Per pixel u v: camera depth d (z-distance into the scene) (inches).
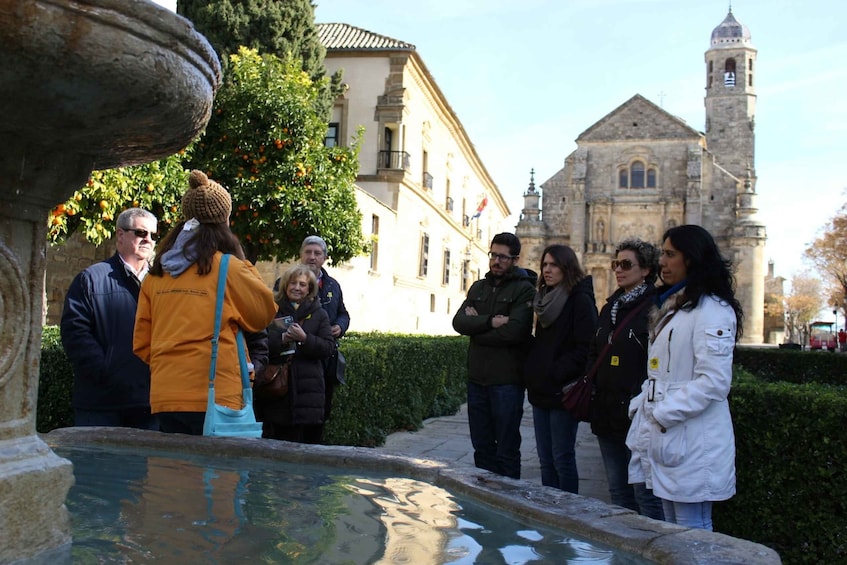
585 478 267.6
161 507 94.0
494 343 195.5
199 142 491.8
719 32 2381.9
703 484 119.7
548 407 184.5
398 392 359.9
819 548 150.6
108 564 73.2
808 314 2965.1
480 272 1946.4
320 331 190.1
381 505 99.0
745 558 74.1
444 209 1364.4
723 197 1835.6
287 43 718.5
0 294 80.7
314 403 188.7
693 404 119.3
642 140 1870.1
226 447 127.8
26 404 84.1
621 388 156.7
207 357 129.3
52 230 313.0
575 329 183.8
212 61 77.8
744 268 1752.0
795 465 155.1
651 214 1856.5
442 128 1317.7
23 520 76.9
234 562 73.6
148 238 171.5
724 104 2338.8
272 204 485.7
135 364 163.9
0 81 63.8
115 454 126.4
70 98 67.2
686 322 124.6
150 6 65.3
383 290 947.3
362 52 965.8
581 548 81.6
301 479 113.1
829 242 1540.4
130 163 91.7
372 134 978.1
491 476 113.7
